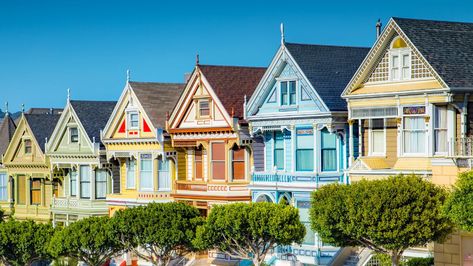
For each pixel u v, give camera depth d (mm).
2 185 94312
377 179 54875
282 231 60156
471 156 51500
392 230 51062
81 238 69812
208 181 73562
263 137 69625
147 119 78375
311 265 65125
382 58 59469
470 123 55594
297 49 66688
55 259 75312
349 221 52438
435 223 50625
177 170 77188
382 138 60594
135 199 80375
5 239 74000
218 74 74125
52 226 79750
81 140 85500
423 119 57125
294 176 66375
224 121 71812
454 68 55844
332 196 53406
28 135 91000
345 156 64188
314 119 64688
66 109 86750
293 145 66688
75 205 86188
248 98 73250
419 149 57438
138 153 79938
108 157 82750
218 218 62062
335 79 65812
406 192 50906
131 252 74188
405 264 56531
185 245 66625
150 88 80938
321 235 54375
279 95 67312
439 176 53250
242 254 62781
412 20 58375
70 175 87625
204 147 74062
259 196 69375
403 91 57469
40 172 90062
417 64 57094
